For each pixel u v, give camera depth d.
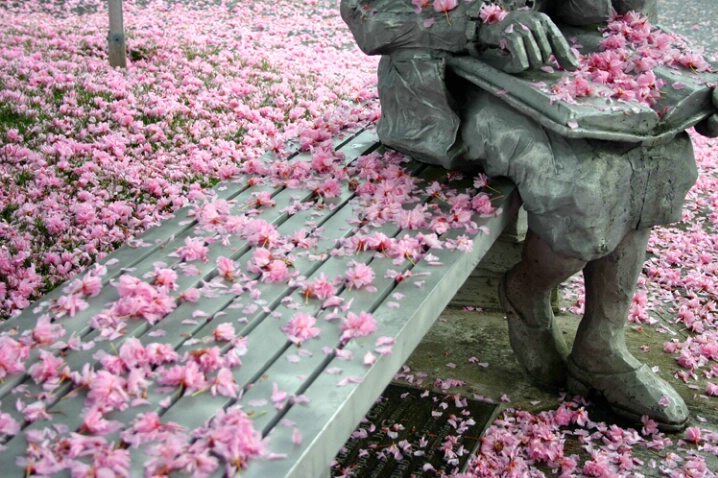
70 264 3.97
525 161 3.09
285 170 3.56
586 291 3.58
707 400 3.83
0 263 3.88
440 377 3.96
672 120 3.12
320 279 2.65
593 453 3.33
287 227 3.10
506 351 4.21
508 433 3.45
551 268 3.42
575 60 3.04
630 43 3.51
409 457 3.31
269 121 6.00
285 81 6.99
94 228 4.25
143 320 2.48
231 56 7.68
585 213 2.99
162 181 4.87
